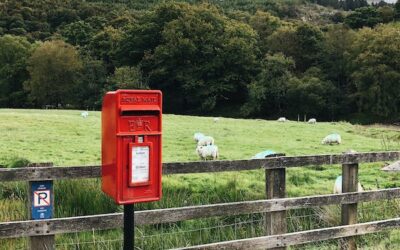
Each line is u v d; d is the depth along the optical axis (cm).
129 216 371
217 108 8206
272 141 2502
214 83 8081
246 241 554
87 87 8006
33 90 7975
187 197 1069
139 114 363
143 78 8162
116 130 355
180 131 2902
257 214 914
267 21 10588
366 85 7200
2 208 857
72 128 2812
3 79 8375
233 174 1363
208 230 812
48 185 481
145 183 365
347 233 632
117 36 8862
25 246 693
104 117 382
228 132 2930
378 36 7412
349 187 665
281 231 593
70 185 981
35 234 464
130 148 358
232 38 8269
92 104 7819
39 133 2525
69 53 8025
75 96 8000
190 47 8106
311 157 620
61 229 474
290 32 8900
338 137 2411
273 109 7812
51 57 7919
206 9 9088
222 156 1934
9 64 8506
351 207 659
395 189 689
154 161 371
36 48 8500
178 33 8250
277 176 597
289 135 2828
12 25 10625
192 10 8906
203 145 2050
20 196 938
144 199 367
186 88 7950
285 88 7594
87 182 1005
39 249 471
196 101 8125
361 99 7194
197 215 536
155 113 370
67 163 1619
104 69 8275
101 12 11800
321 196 619
